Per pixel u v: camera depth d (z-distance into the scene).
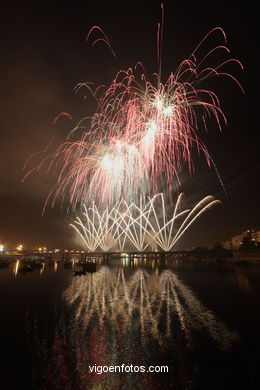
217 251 116.50
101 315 26.81
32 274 67.31
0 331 21.83
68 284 48.91
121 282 51.91
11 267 93.69
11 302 32.84
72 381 14.30
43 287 45.00
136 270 80.44
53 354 17.41
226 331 21.61
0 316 26.34
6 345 18.88
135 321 24.66
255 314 26.38
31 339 20.05
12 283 49.91
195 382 14.09
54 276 62.66
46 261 133.88
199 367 15.62
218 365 15.84
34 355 17.23
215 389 13.45
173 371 15.29
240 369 15.38
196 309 28.89
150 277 59.84
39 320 25.00
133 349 18.20
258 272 64.50
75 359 16.73
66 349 18.20
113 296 37.00
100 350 18.08
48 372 15.09
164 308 29.64
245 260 101.00
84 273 67.56
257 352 17.53
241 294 36.75
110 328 22.67
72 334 21.12
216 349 18.09
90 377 14.65
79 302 33.03
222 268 79.62
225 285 44.97
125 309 29.38
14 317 25.98
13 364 16.02
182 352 17.70
